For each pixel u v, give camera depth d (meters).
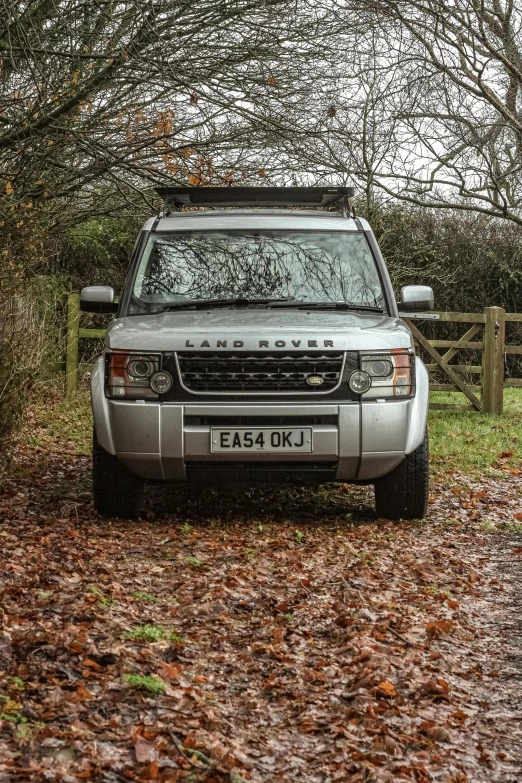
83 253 18.50
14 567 5.20
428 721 3.64
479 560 6.16
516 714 3.82
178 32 8.22
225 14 8.40
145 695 3.61
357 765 3.24
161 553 5.95
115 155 8.62
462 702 3.91
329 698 3.80
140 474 6.65
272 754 3.33
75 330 14.73
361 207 17.81
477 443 11.39
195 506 7.66
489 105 14.44
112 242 18.52
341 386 6.55
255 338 6.54
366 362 6.58
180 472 6.58
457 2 12.14
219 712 3.60
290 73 9.18
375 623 4.71
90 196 10.84
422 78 13.03
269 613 4.83
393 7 9.56
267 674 4.04
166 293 7.44
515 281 20.53
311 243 7.73
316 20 9.02
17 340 8.29
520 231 20.58
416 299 7.73
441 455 10.48
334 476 6.68
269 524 7.02
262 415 6.47
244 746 3.36
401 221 20.11
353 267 7.61
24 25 8.29
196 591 5.11
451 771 3.29
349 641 4.40
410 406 6.69
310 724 3.56
